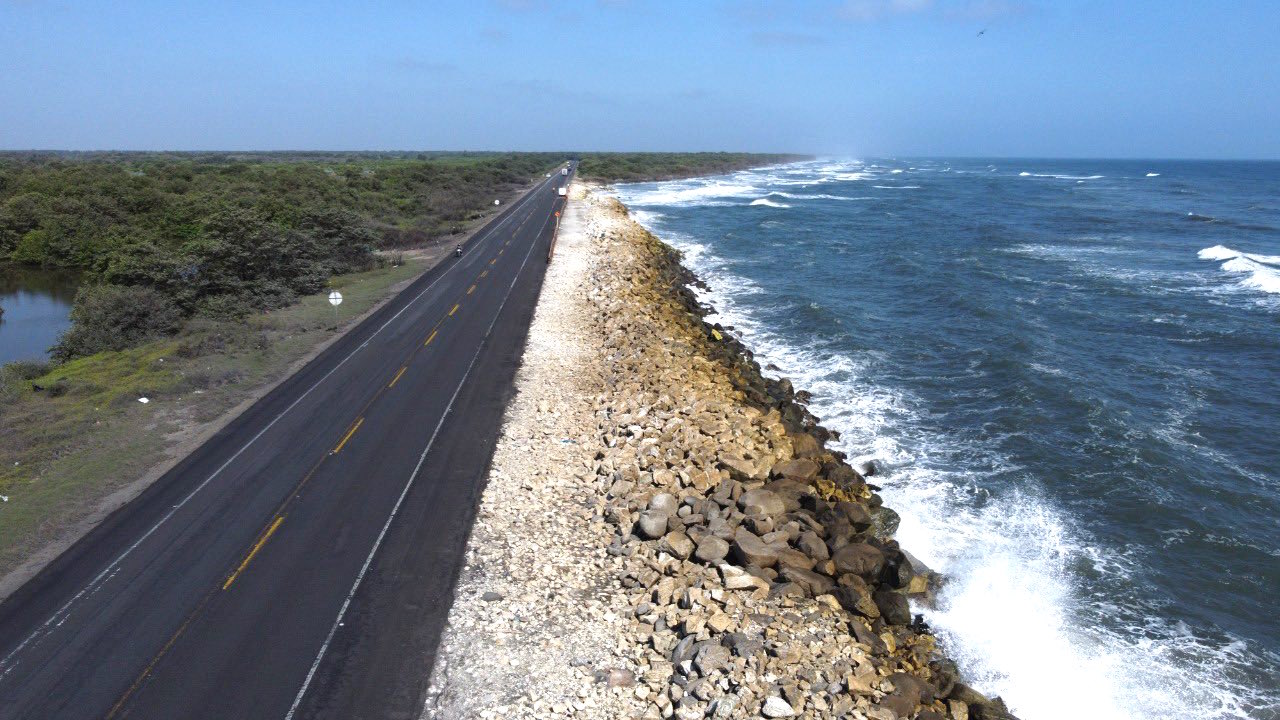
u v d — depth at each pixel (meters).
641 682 13.29
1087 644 16.45
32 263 63.72
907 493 22.77
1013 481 23.52
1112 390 30.97
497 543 17.47
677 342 32.44
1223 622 17.34
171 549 17.11
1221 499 22.62
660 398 25.58
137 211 68.06
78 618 14.77
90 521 18.31
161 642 14.11
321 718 12.40
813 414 28.69
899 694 13.02
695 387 27.02
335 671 13.41
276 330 35.41
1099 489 23.08
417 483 20.19
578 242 58.03
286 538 17.55
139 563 16.56
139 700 12.72
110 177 79.38
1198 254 61.69
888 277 53.44
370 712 12.53
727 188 145.00
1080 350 36.25
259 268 43.47
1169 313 42.53
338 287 44.62
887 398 30.45
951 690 14.02
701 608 14.91
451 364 29.86
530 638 14.38
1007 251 63.44
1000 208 100.31
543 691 13.05
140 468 21.06
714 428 23.17
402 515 18.58
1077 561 19.47
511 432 23.42
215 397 26.36
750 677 12.97
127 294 37.62
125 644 14.04
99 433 23.48
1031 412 28.50
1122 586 18.52
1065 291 48.19
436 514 18.64
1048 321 41.34
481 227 68.44
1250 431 27.30
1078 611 17.58
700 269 56.75
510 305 39.00
